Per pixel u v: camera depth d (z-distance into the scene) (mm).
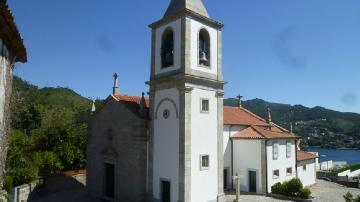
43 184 30297
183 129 22719
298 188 27547
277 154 31234
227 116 33406
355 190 33656
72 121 45281
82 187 34250
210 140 24547
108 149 28109
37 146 37500
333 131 176125
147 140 25516
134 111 26297
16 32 9828
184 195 22156
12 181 25891
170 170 23453
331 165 59781
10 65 11383
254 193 29656
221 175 25016
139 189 24719
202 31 25281
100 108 29859
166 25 25391
